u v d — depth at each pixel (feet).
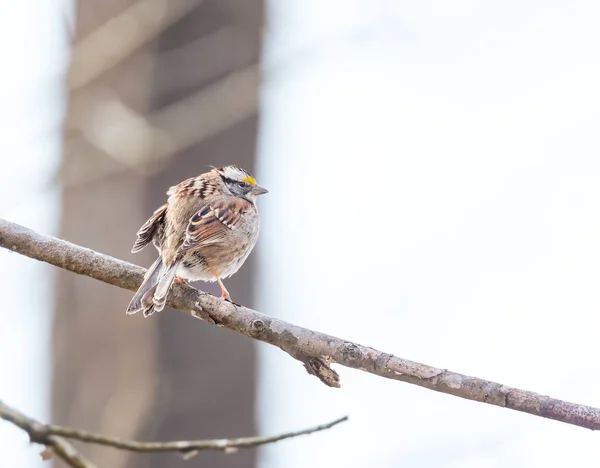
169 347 44.27
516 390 26.58
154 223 35.73
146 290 29.07
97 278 29.45
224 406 44.34
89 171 44.98
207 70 46.80
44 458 28.37
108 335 44.34
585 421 26.09
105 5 47.62
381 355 27.58
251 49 47.91
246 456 45.06
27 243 29.14
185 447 28.53
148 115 46.11
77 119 45.24
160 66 46.65
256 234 37.04
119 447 28.35
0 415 28.09
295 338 28.22
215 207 35.01
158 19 45.44
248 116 46.32
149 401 43.55
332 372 28.04
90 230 44.98
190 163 46.01
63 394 44.34
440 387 27.04
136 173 45.24
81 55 45.39
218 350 44.60
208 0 47.52
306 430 28.71
